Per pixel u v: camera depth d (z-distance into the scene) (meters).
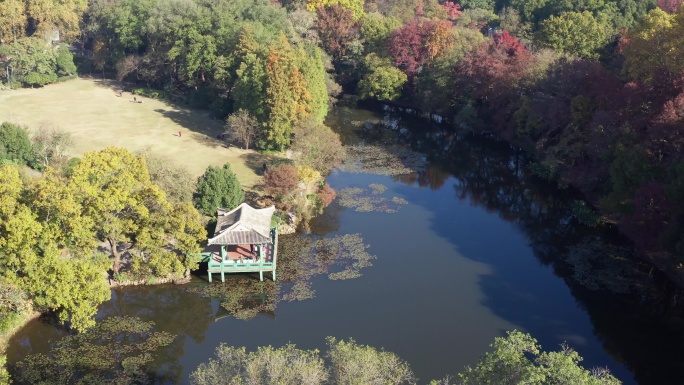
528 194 81.56
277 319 49.75
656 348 47.94
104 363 43.19
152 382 41.41
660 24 79.12
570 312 52.38
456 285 56.22
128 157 49.84
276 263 58.47
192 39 111.25
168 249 56.81
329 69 128.50
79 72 134.38
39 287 43.69
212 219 60.94
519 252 63.62
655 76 69.88
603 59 103.44
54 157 73.94
